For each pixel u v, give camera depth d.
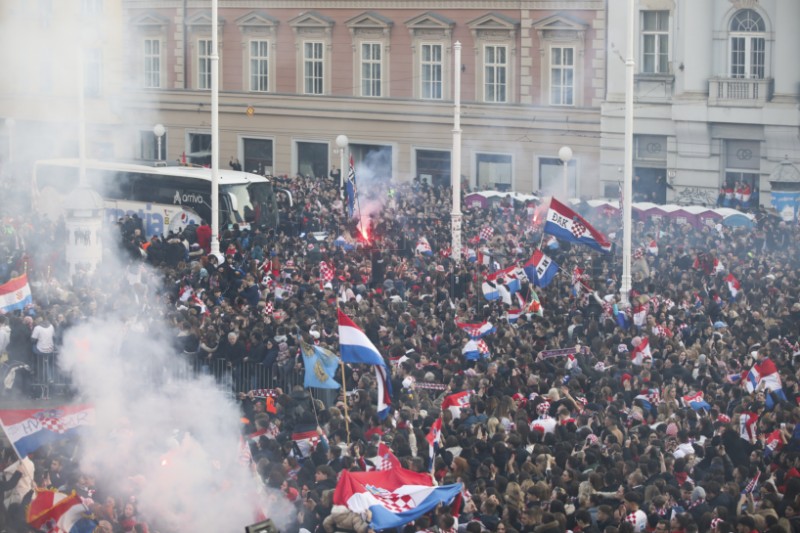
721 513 28.92
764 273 60.38
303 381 45.72
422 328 48.03
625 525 28.00
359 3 105.62
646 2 92.69
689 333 49.28
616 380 41.09
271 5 109.56
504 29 99.38
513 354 44.25
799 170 87.88
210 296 57.16
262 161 113.00
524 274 56.09
